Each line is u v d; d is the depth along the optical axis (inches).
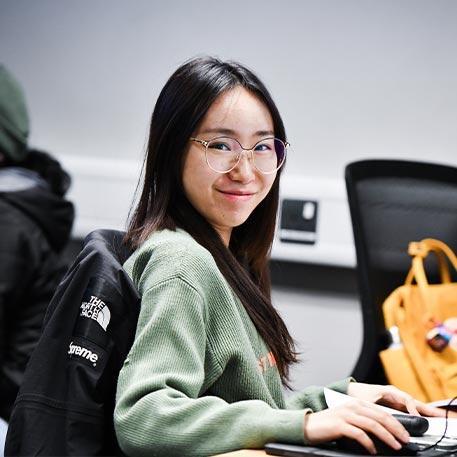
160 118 74.6
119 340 68.0
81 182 167.5
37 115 173.0
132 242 74.2
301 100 156.6
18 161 137.3
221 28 160.6
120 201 165.3
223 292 68.9
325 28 155.0
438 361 100.2
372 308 110.3
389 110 152.7
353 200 113.4
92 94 169.5
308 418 60.8
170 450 60.9
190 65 74.8
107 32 167.9
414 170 118.4
